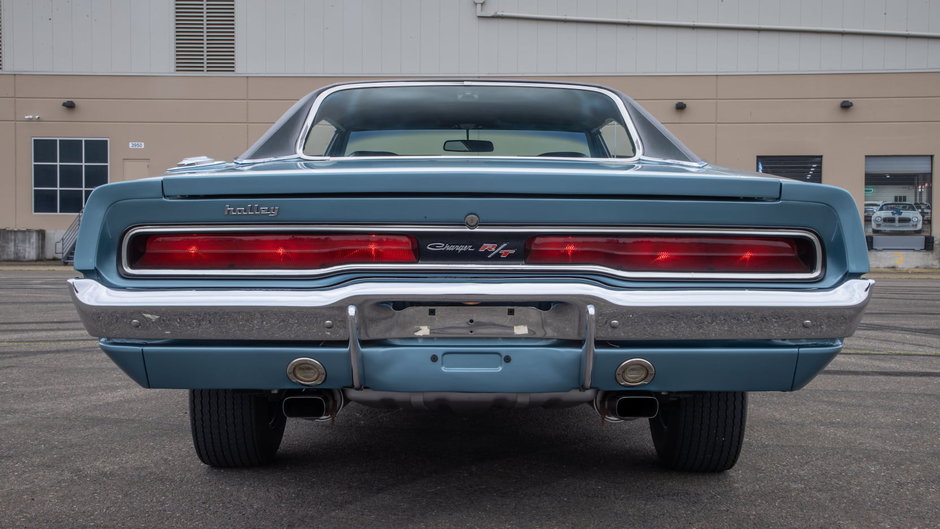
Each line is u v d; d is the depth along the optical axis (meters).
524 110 3.21
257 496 2.74
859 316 2.28
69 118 23.02
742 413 2.83
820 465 3.18
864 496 2.79
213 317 2.24
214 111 23.02
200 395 2.87
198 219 2.26
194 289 2.26
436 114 3.21
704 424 2.85
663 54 22.45
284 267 2.27
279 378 2.33
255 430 2.92
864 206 22.66
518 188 2.21
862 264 2.28
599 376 2.30
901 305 10.88
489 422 3.94
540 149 3.13
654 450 3.40
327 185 2.22
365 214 2.23
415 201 2.22
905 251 22.64
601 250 2.27
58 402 4.31
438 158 2.73
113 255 2.30
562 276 2.26
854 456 3.31
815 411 4.21
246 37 22.88
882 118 22.39
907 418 4.04
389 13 22.56
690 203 2.24
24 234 22.77
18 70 22.94
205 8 22.92
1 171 23.05
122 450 3.34
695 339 2.27
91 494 2.76
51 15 22.91
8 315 8.82
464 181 2.21
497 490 2.82
